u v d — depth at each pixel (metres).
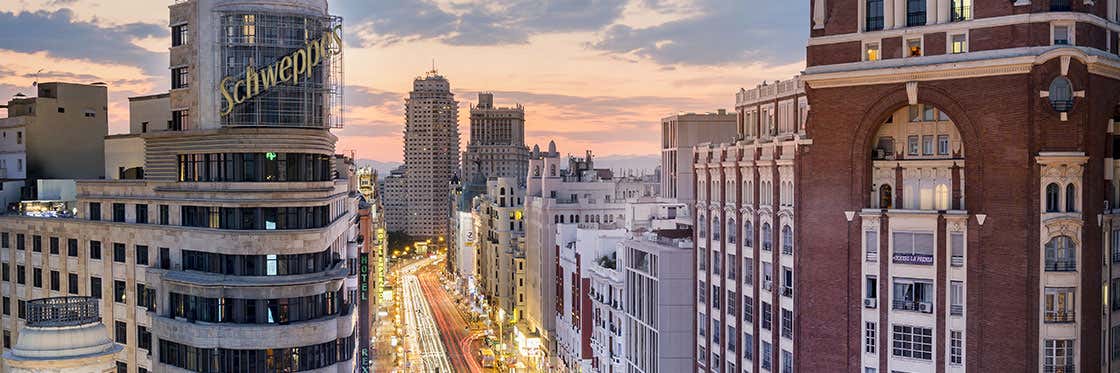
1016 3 65.38
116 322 94.25
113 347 37.78
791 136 79.44
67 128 120.19
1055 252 65.94
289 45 86.75
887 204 72.19
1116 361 70.69
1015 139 65.44
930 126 70.50
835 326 73.38
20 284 104.94
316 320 85.12
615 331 124.88
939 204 69.88
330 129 89.44
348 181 124.31
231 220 84.25
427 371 177.25
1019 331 65.94
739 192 86.94
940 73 67.75
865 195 71.69
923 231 69.56
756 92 100.00
